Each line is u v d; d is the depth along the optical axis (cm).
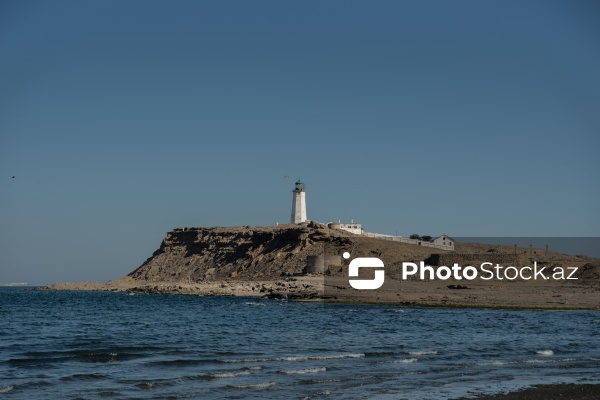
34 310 8062
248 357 3123
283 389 2325
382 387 2373
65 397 2184
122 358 3117
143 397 2181
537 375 2661
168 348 3500
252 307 7738
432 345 3659
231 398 2175
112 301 10319
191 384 2414
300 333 4391
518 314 6059
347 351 3366
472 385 2428
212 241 15650
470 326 4862
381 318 5659
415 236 13375
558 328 4728
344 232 13462
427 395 2245
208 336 4253
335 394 2248
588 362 3034
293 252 13038
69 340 4059
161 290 12862
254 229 15588
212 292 11419
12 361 3008
